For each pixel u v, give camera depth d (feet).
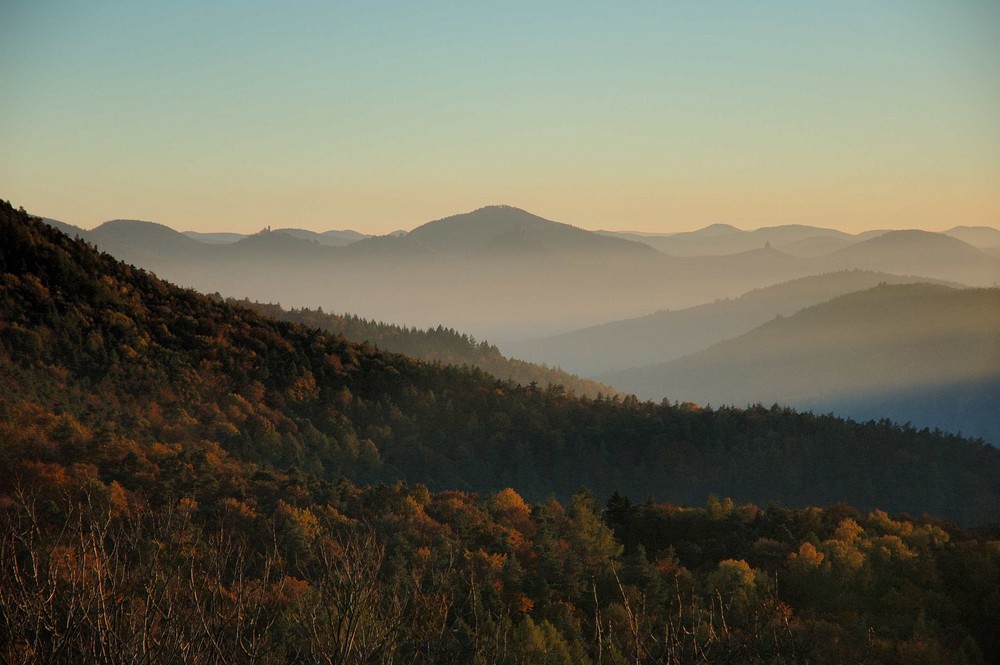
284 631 54.95
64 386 419.95
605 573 217.97
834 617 240.32
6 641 47.24
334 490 286.05
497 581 201.16
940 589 263.70
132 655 47.75
